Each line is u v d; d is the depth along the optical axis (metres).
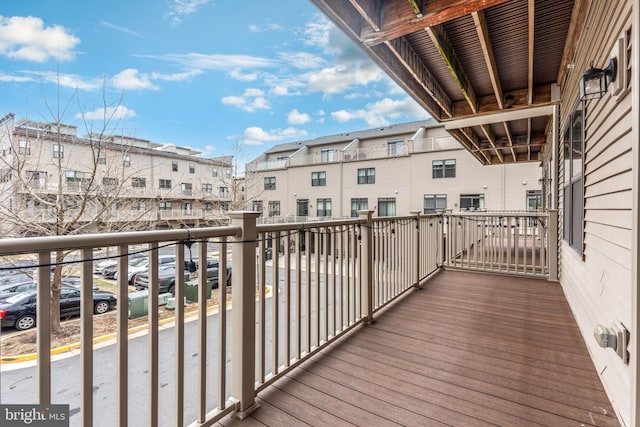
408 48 3.36
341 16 2.58
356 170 18.36
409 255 3.93
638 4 1.41
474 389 1.87
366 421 1.60
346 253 2.68
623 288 1.67
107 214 7.03
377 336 2.61
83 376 1.12
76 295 6.09
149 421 1.32
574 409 1.69
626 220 1.64
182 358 1.44
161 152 19.62
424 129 18.44
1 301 5.64
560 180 4.27
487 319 2.99
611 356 1.78
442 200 15.31
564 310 3.24
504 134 8.08
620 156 1.72
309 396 1.81
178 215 18.00
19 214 5.89
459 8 2.36
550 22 2.98
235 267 1.68
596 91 1.92
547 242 4.74
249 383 1.69
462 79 3.84
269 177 22.00
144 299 5.84
